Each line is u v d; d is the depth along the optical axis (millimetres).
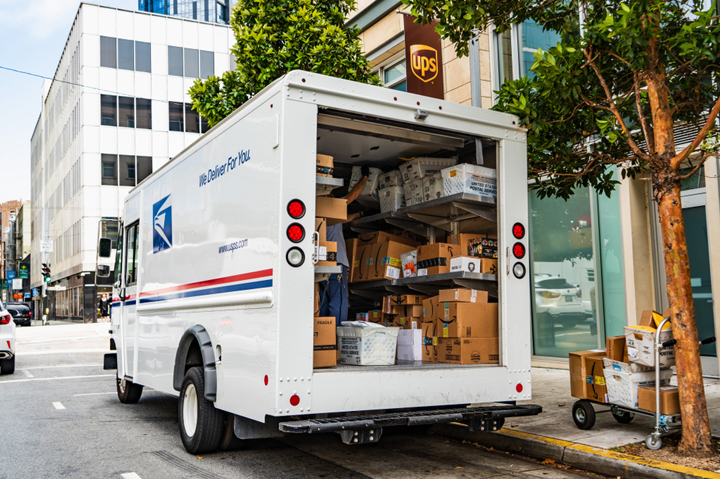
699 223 8148
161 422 7195
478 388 4812
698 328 8094
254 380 4316
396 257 6215
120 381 8633
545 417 6348
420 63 10641
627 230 8703
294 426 3896
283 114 4168
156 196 7031
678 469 4367
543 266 10188
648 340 5148
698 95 5742
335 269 4434
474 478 4766
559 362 9781
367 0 13609
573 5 6246
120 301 8438
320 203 4711
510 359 4996
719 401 6527
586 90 5801
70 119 39969
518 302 5098
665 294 8648
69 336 21984
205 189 5520
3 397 9062
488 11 6117
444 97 11781
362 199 6762
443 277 5453
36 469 5078
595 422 6074
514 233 5152
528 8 6355
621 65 5746
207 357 5145
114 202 35812
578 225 9586
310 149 4250
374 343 4848
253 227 4492
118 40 36156
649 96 5113
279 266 4070
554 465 5160
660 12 4902
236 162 4879
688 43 4508
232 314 4789
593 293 9312
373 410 4445
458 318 5059
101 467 5117
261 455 5535
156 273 6848
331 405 4152
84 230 35219
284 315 4051
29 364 13766
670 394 5000
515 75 10859
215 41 38156
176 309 6141
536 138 5730
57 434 6477
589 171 6285
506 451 5680
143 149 36438
